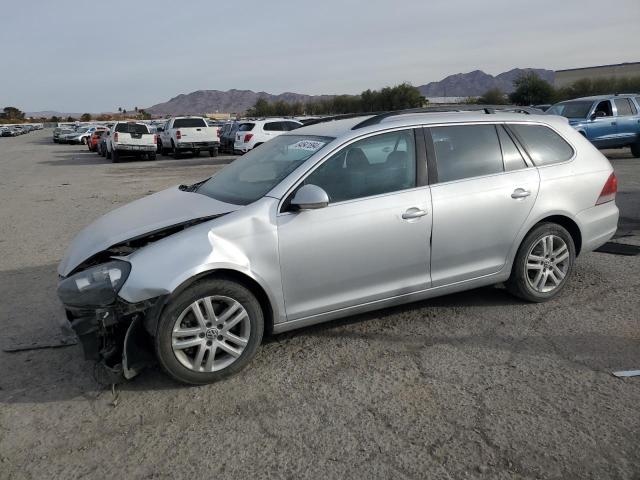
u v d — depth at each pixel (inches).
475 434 116.8
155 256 133.5
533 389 133.7
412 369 145.8
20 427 126.0
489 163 175.2
